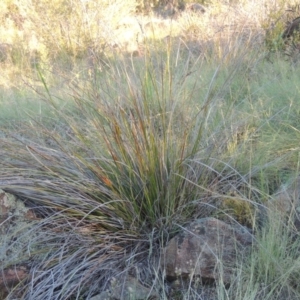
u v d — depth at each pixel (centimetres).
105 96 376
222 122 384
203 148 346
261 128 398
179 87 385
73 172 340
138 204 333
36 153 351
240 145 375
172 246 305
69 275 306
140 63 464
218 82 458
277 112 412
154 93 382
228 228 307
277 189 347
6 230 325
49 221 326
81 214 329
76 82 453
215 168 348
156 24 870
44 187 336
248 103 431
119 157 338
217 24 689
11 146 364
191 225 312
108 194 330
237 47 507
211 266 296
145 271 308
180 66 489
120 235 327
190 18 820
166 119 354
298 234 301
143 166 326
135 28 856
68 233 323
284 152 374
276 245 292
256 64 516
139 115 328
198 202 321
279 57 578
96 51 535
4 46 841
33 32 848
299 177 344
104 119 364
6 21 988
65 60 735
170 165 332
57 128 423
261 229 314
